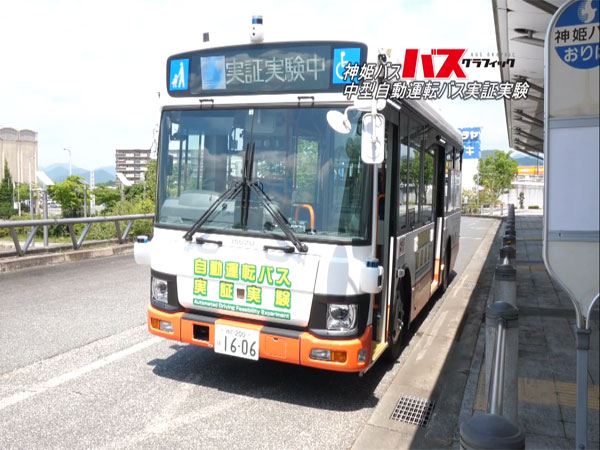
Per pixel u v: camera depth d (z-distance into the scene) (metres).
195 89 4.96
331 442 4.06
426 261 7.27
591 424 4.11
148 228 16.86
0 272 10.38
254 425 4.30
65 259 11.88
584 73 2.79
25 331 6.53
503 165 45.31
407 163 5.80
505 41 9.62
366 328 4.50
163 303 4.98
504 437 2.17
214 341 4.68
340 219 4.35
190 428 4.21
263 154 4.60
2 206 100.81
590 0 2.75
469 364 5.82
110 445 3.90
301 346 4.36
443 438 4.13
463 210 42.34
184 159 4.95
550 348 6.07
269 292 4.50
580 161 2.82
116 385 5.01
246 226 4.59
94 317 7.21
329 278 4.30
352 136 4.36
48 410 4.44
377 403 4.82
